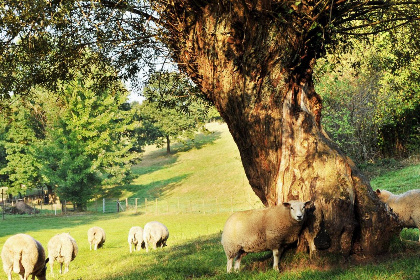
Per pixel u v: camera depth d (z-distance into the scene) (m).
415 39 13.07
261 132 9.59
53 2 10.05
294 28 9.27
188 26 10.55
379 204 9.12
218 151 81.81
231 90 9.91
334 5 9.39
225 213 39.81
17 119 51.88
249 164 10.20
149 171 76.38
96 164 53.41
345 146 31.72
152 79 13.55
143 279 9.70
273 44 9.41
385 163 31.19
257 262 9.21
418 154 31.08
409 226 10.80
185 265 10.73
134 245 19.97
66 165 52.34
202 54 10.40
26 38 10.61
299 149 9.33
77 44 12.00
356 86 29.83
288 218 8.32
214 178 61.81
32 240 11.11
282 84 9.49
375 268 7.55
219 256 11.77
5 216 50.69
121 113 59.06
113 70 13.27
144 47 12.62
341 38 12.66
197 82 11.32
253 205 36.84
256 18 9.39
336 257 8.59
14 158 57.16
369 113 30.14
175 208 48.28
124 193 64.81
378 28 12.31
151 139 89.00
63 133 53.78
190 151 87.19
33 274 11.52
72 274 13.29
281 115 9.50
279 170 9.44
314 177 9.05
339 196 8.80
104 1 10.68
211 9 9.99
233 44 9.73
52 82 13.00
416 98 28.62
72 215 50.31
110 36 11.52
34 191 76.25
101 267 14.12
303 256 8.70
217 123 121.12
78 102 52.19
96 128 54.94
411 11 11.66
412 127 32.03
